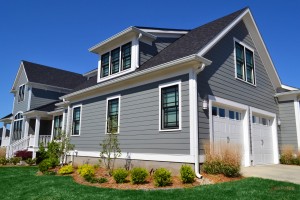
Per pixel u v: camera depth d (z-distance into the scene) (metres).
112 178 8.87
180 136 8.82
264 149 12.69
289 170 9.97
